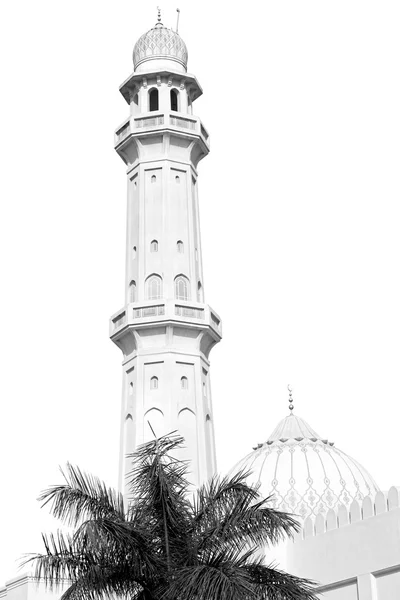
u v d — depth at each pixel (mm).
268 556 44688
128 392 62688
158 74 67875
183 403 61281
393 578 39812
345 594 41938
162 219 65125
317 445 63531
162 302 62062
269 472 60812
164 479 32281
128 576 31125
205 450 60781
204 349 64188
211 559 30703
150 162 66750
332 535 43031
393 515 40125
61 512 32281
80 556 31547
